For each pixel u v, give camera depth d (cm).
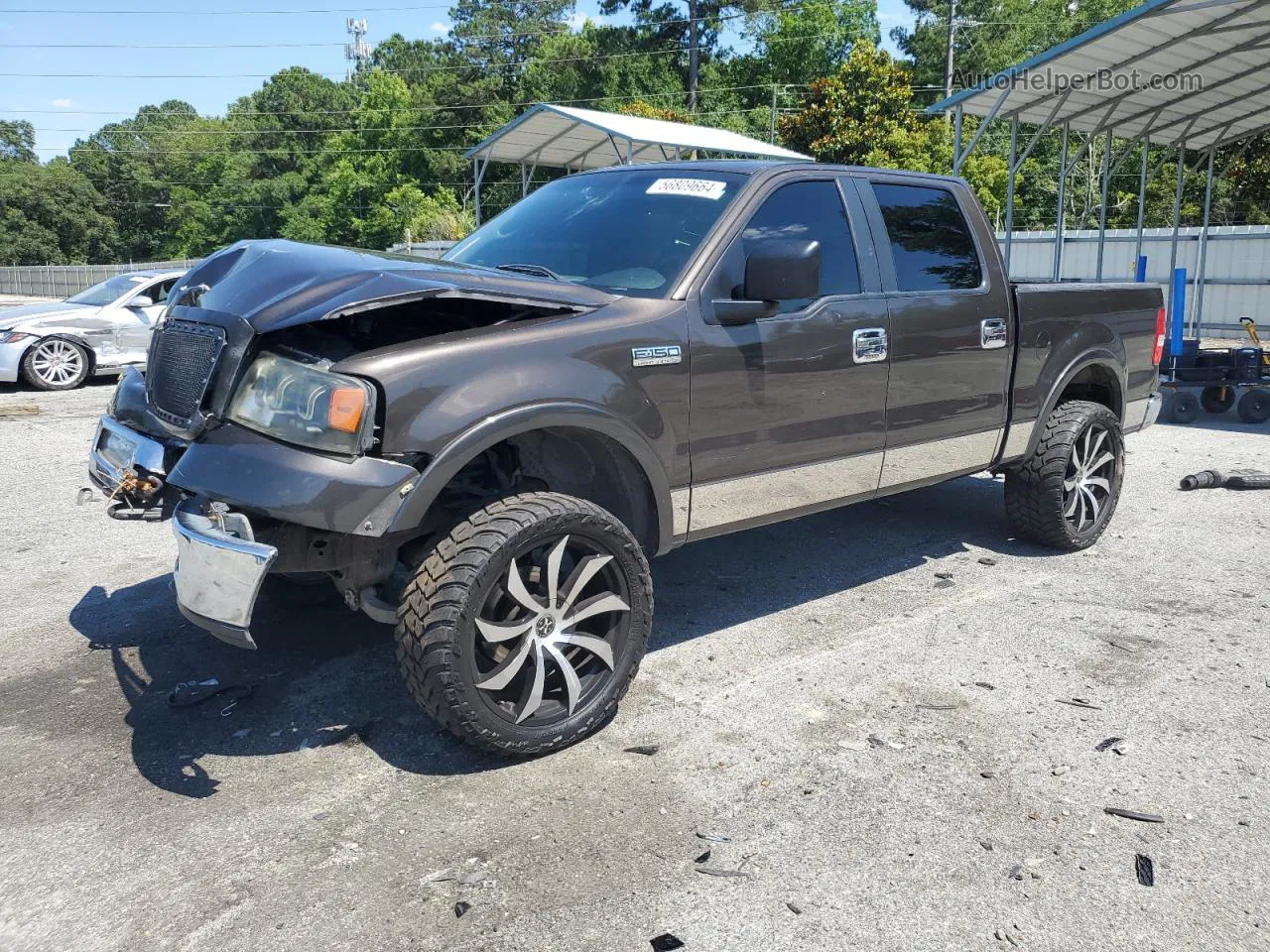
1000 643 441
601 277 399
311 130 8506
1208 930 255
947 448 488
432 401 308
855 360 429
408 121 6531
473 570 310
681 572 540
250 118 8731
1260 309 2023
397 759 340
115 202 9525
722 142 2080
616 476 377
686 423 373
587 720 345
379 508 300
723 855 286
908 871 279
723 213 399
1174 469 805
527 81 6381
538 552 338
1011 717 371
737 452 393
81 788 321
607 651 349
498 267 418
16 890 270
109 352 1336
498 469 372
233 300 324
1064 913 261
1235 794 317
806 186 430
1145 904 265
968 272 493
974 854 287
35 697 386
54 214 8944
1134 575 534
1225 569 543
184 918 259
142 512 358
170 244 9106
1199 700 384
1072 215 4003
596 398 340
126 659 421
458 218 4850
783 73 5803
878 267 447
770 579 529
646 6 6216
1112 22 1163
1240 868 280
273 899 267
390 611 334
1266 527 627
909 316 452
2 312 1325
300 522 294
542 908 263
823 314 416
